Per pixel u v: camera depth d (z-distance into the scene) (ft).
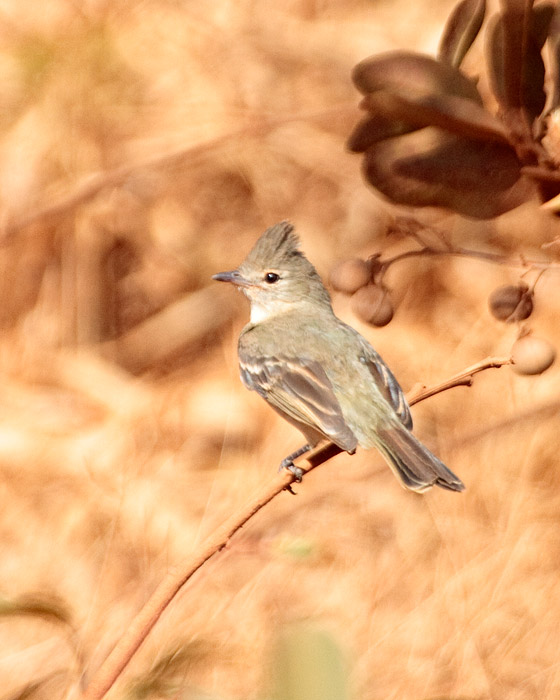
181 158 44.21
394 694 31.65
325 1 51.57
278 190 48.55
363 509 37.68
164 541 36.73
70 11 48.91
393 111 12.23
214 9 50.31
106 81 48.11
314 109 48.78
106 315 47.67
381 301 17.92
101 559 36.45
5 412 42.78
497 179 12.55
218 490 39.17
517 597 34.35
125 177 44.75
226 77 49.29
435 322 44.42
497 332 42.93
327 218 47.73
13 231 44.42
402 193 12.82
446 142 12.74
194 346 47.11
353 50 49.90
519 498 37.29
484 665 32.55
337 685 11.43
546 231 43.11
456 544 36.17
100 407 43.52
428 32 49.21
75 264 47.55
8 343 46.06
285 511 37.83
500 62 12.78
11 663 29.91
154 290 48.16
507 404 40.70
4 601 16.34
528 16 12.32
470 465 38.42
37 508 38.45
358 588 34.73
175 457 40.78
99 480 38.88
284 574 34.09
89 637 31.35
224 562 33.55
